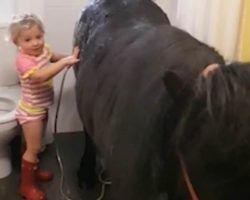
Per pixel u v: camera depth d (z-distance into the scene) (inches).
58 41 94.4
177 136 34.9
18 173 87.7
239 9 70.3
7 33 86.2
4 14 91.5
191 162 32.7
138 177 43.4
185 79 37.3
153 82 45.1
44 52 76.9
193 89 35.2
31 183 80.7
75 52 74.0
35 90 76.7
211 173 31.7
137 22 61.8
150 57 49.1
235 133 30.7
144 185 42.8
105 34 63.5
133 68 50.3
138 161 43.1
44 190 82.8
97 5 71.9
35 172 81.6
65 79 96.4
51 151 95.7
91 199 80.5
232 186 31.0
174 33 52.1
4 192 82.2
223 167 31.2
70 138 100.2
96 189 83.0
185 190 33.8
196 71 41.5
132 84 48.8
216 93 32.0
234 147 30.6
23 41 74.5
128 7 66.1
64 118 100.5
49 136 97.1
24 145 83.7
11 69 89.3
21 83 78.4
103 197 80.4
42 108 78.2
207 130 31.8
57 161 92.1
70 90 98.0
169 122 38.4
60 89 95.7
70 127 101.7
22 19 74.8
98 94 56.7
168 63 45.6
